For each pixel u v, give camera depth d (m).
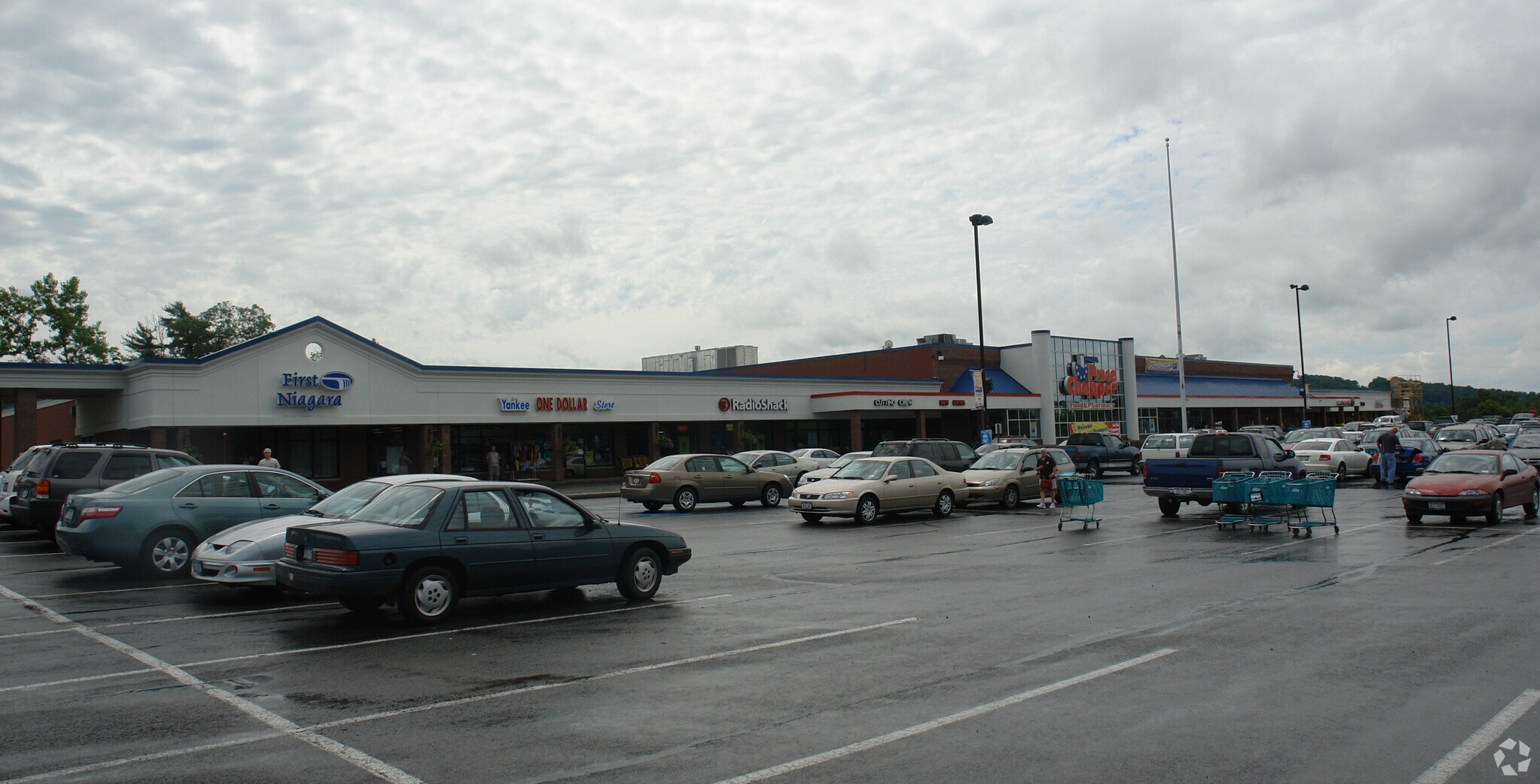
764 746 6.00
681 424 46.44
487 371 38.50
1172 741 5.98
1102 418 59.97
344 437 36.72
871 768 5.57
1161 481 22.16
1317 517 21.58
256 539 11.60
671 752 5.91
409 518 10.27
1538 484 21.42
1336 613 10.16
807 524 22.02
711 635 9.48
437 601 10.10
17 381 32.03
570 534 11.04
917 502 22.77
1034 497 26.16
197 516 13.59
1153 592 11.70
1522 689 7.04
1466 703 6.70
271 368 33.25
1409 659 8.00
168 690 7.48
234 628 9.95
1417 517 20.00
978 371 36.62
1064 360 58.06
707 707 6.90
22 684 7.68
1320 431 44.28
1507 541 16.44
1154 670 7.80
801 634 9.47
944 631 9.55
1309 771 5.42
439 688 7.50
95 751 5.98
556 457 40.25
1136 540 17.70
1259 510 19.62
